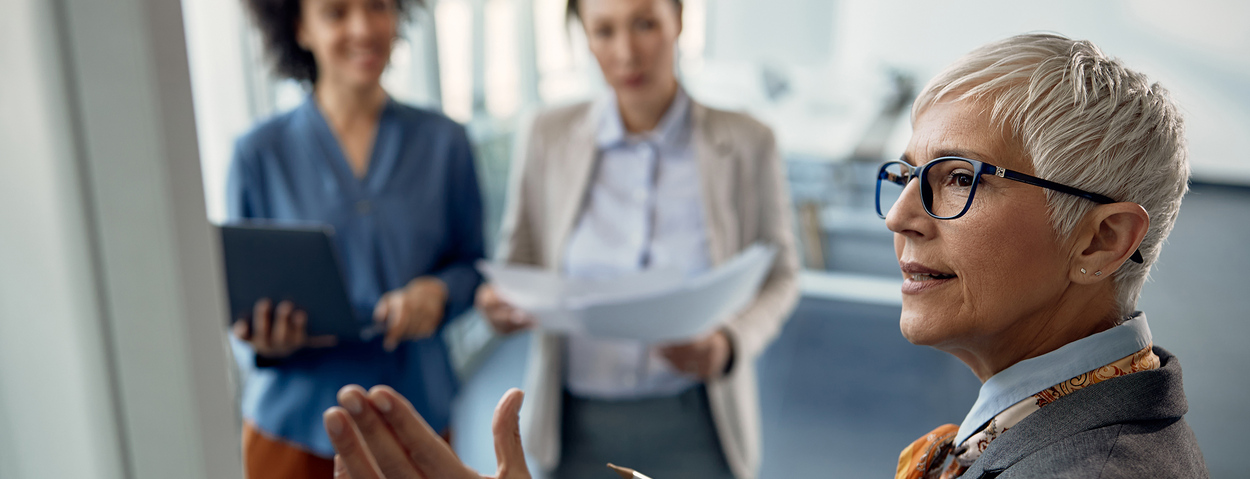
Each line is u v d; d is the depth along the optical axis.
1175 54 6.11
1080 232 0.49
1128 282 0.52
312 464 1.36
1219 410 2.95
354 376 1.37
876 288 4.22
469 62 3.27
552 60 4.31
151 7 0.30
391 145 1.47
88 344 0.32
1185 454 0.45
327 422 0.43
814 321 3.88
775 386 3.18
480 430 2.67
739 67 5.39
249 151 1.40
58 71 0.30
